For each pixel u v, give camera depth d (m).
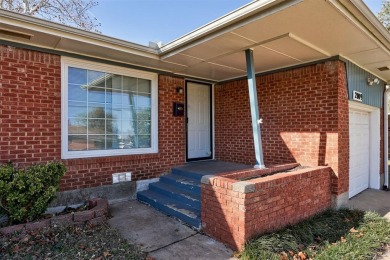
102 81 5.18
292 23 3.40
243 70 6.00
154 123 5.93
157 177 5.89
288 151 5.59
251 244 3.04
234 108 6.88
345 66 5.07
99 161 4.97
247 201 3.12
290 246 3.11
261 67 5.69
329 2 2.84
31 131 4.22
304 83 5.32
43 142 4.35
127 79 5.56
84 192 4.78
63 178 4.55
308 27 3.53
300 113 5.38
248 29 3.60
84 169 4.80
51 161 4.39
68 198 4.58
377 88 7.00
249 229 3.15
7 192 3.39
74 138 4.80
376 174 6.93
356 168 6.20
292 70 5.53
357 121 6.21
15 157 4.06
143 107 5.83
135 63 5.40
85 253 2.98
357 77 5.61
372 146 7.01
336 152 4.81
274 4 3.04
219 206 3.47
